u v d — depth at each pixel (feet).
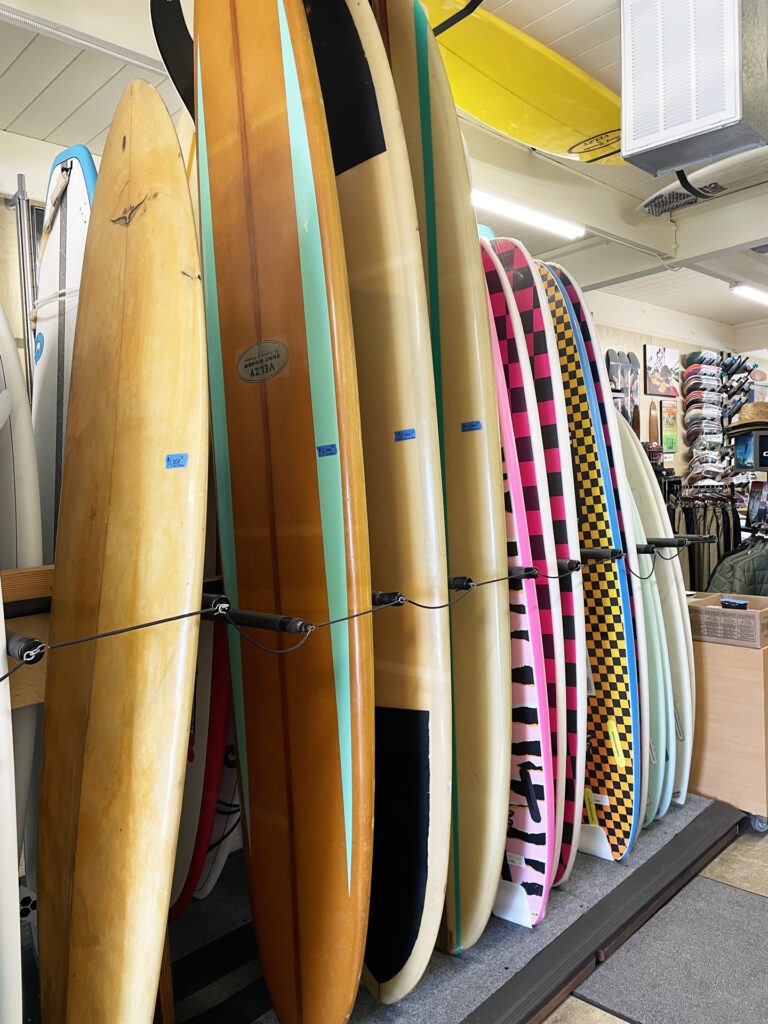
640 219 14.92
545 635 5.95
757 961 5.36
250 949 5.45
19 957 2.79
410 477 4.65
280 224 4.47
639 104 8.49
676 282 20.76
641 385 22.66
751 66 8.05
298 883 4.39
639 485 8.02
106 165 4.34
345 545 4.08
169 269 3.62
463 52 8.03
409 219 4.56
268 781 4.66
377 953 4.87
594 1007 4.91
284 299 4.45
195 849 5.23
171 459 3.49
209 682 5.16
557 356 6.28
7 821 2.77
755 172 11.55
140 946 3.22
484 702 5.17
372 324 4.79
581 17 9.18
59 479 5.55
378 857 4.93
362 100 4.74
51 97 9.96
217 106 4.98
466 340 5.13
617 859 6.56
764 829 7.57
